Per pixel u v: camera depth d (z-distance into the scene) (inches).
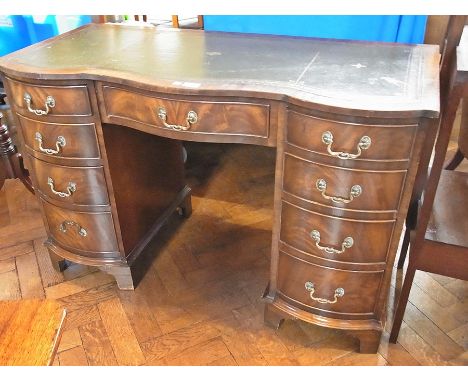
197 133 42.0
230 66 44.4
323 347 49.6
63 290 57.6
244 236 66.6
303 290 47.1
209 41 53.1
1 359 26.2
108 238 54.2
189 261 61.9
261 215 71.1
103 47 51.6
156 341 50.7
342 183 38.7
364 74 41.4
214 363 48.0
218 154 88.2
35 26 79.7
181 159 66.6
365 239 41.3
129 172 53.5
